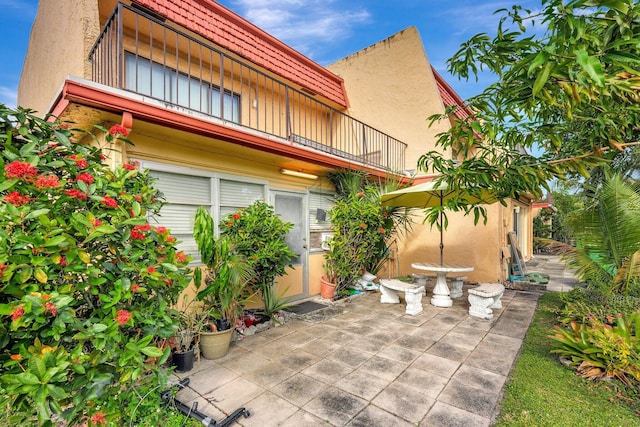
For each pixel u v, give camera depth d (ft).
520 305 18.52
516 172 7.43
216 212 15.10
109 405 6.16
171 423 7.33
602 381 9.25
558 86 5.57
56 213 5.89
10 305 4.75
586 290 14.76
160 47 17.67
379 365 10.59
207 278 12.33
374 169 22.31
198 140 13.73
